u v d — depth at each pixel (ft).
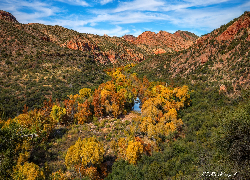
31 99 206.80
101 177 102.68
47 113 166.20
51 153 123.54
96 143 104.58
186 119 166.09
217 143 50.44
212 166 48.32
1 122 117.19
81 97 216.13
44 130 130.72
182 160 90.17
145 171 86.48
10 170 79.56
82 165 98.12
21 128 109.50
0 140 89.30
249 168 39.24
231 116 47.29
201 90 214.69
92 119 194.90
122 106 215.31
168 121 160.86
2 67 246.47
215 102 180.14
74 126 174.60
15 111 187.01
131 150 104.06
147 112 176.65
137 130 159.84
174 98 208.85
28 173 75.87
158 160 103.76
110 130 170.50
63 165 110.52
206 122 134.51
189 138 127.54
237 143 43.73
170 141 133.28
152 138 146.30
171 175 80.18
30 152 117.39
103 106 208.44
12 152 90.84
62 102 208.95
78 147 101.55
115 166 102.42
